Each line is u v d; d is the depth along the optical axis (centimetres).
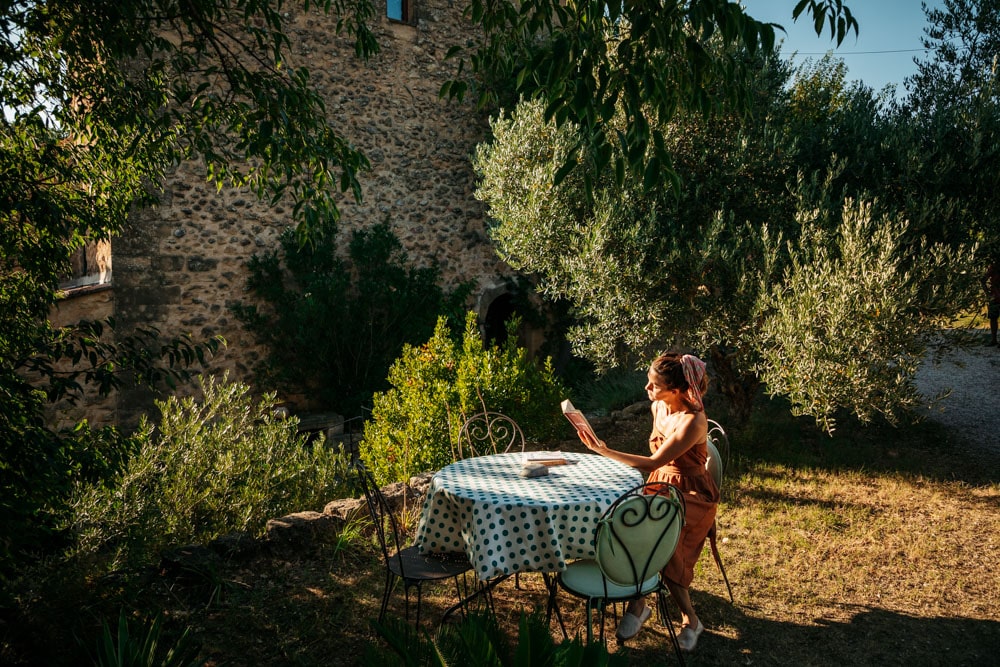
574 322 1238
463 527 312
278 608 353
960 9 984
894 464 652
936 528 489
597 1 271
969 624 357
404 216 1084
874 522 500
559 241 739
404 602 366
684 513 297
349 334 991
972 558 439
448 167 1127
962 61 977
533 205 742
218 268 928
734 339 670
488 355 621
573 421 331
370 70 1033
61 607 313
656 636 340
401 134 1071
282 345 972
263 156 390
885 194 660
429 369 625
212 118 406
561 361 1248
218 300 930
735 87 291
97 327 343
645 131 260
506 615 355
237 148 372
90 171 375
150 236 874
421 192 1099
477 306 1159
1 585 297
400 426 619
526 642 221
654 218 665
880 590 395
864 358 558
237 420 558
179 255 898
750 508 526
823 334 577
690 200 698
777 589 394
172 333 897
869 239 596
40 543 308
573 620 354
